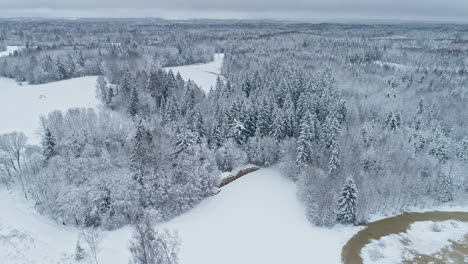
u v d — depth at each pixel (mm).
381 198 74625
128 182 67688
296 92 118062
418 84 140500
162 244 45594
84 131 83500
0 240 54188
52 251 55125
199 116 93812
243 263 57281
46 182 68438
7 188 72312
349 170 78562
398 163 82438
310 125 88375
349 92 125812
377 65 167000
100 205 65562
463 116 110188
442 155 90062
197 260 57188
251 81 130750
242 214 71000
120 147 82625
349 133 93562
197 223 67688
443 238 66562
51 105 115938
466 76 149375
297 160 84562
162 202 69312
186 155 76625
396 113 103000
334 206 68625
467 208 77562
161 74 125062
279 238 63969
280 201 76375
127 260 54844
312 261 58688
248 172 90062
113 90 122812
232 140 91250
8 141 75625
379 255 60500
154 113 105125
